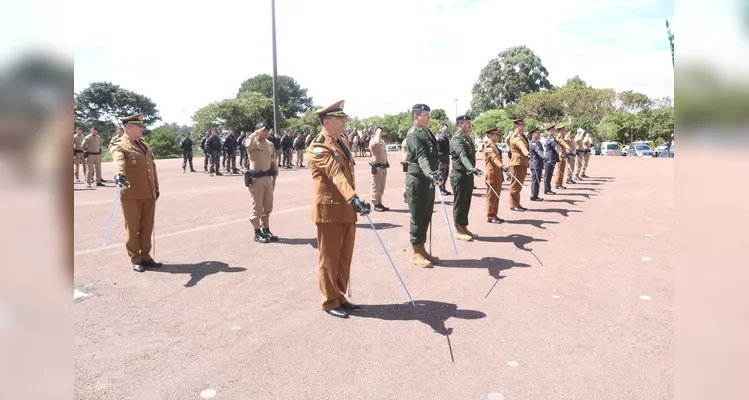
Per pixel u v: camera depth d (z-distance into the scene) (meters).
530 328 4.21
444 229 8.58
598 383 3.30
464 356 3.72
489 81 71.81
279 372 3.51
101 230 8.38
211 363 3.64
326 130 4.61
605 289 5.20
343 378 3.41
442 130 12.66
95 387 3.29
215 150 19.98
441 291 5.20
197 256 6.68
